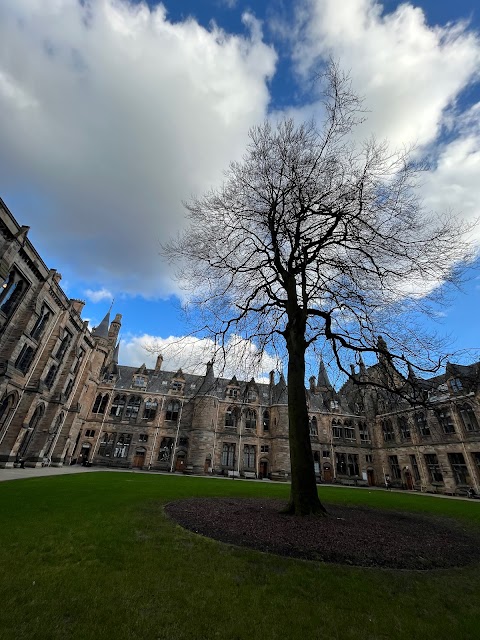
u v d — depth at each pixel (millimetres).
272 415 49562
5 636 3451
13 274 24328
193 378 52656
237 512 10070
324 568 6062
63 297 30812
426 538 8938
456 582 6016
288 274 13086
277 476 44594
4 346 24359
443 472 37906
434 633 4211
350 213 11422
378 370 13039
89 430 44469
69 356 34875
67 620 3873
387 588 5457
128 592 4645
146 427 46469
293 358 11844
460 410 37094
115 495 12750
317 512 9703
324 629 4152
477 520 14164
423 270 10930
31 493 12258
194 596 4695
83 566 5383
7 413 25734
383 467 47438
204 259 12984
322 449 49250
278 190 12477
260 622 4184
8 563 5258
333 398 50250
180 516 9289
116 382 49500
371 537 8086
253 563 6094
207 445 45094
